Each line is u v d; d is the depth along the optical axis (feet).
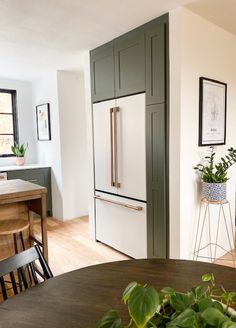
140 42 8.06
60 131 13.28
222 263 8.82
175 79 7.22
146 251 8.65
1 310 3.11
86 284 3.62
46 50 10.00
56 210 14.30
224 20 7.71
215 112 8.29
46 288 3.54
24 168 13.52
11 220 7.55
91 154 10.76
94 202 10.91
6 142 15.03
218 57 8.24
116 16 7.33
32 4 6.48
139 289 2.11
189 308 2.14
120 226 9.66
